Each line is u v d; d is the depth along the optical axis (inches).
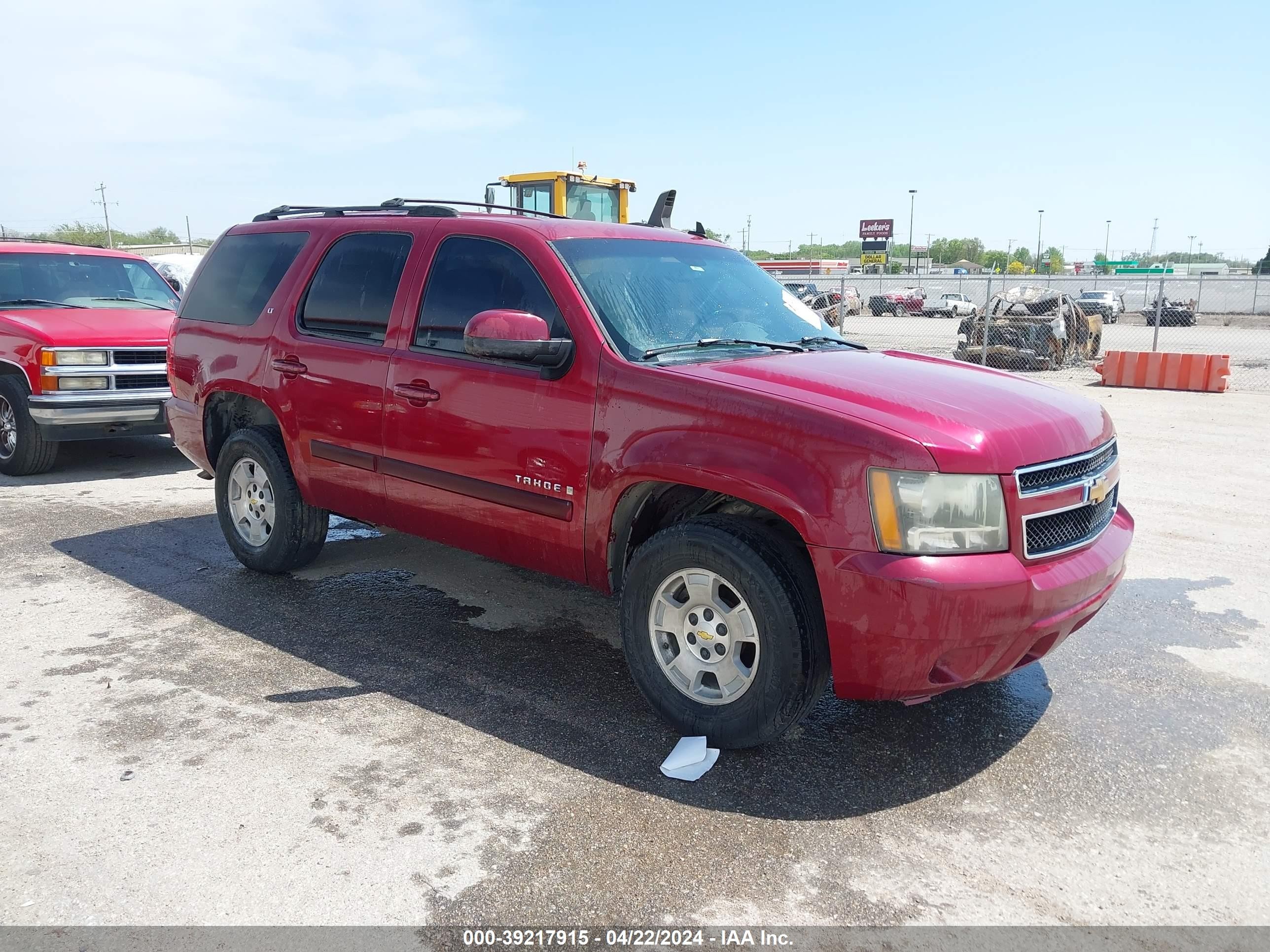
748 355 153.9
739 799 124.8
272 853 111.0
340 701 151.6
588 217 658.2
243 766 130.7
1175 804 126.0
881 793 127.3
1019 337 717.3
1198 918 103.1
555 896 104.3
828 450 122.6
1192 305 1385.3
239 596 200.1
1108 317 1432.1
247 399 209.6
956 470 119.6
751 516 142.2
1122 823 121.3
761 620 127.9
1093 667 171.3
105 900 102.7
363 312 180.1
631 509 145.1
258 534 210.1
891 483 119.2
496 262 162.4
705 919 101.0
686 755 133.3
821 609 128.9
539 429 150.2
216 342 209.6
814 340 172.2
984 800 126.2
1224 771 134.8
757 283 184.7
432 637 179.5
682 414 134.9
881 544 119.8
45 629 180.2
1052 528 129.6
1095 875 110.4
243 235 215.8
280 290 197.2
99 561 223.6
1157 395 562.9
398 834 115.3
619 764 133.3
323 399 183.8
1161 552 241.6
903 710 152.6
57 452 319.6
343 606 195.2
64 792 123.6
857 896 105.4
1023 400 139.3
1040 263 3725.4
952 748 140.1
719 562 130.3
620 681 161.6
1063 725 148.4
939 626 118.3
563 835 115.8
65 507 277.4
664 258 171.9
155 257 784.9
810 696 129.9
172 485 309.1
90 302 353.7
